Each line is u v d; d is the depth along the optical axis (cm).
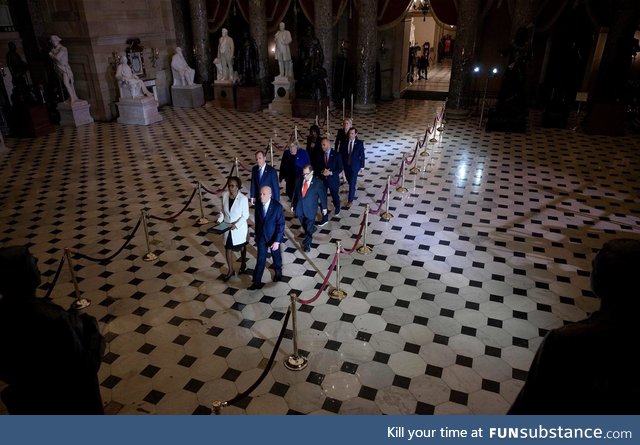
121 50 1850
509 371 538
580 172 1160
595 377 146
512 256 775
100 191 1086
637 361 141
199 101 2088
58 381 298
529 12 1554
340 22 2102
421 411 485
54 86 1734
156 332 606
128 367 548
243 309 649
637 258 147
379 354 564
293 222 904
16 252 278
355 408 488
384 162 1245
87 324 325
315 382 523
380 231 862
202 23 2052
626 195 1018
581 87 1894
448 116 1755
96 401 324
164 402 499
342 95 2044
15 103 1548
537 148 1360
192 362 555
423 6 2153
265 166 771
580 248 799
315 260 768
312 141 918
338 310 644
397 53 2044
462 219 909
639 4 1394
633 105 1619
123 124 1766
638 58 1759
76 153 1393
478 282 705
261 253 667
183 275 733
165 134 1597
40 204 1016
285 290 689
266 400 500
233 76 2020
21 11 1705
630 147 1360
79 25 1697
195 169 1230
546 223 890
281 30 1800
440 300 663
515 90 1512
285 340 589
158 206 996
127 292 691
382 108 1947
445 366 545
